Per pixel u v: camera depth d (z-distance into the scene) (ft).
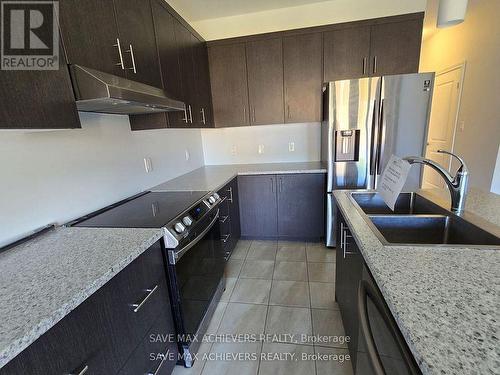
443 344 1.57
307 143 10.25
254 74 9.12
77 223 4.34
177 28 6.86
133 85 4.70
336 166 8.13
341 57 8.43
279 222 9.36
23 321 2.04
